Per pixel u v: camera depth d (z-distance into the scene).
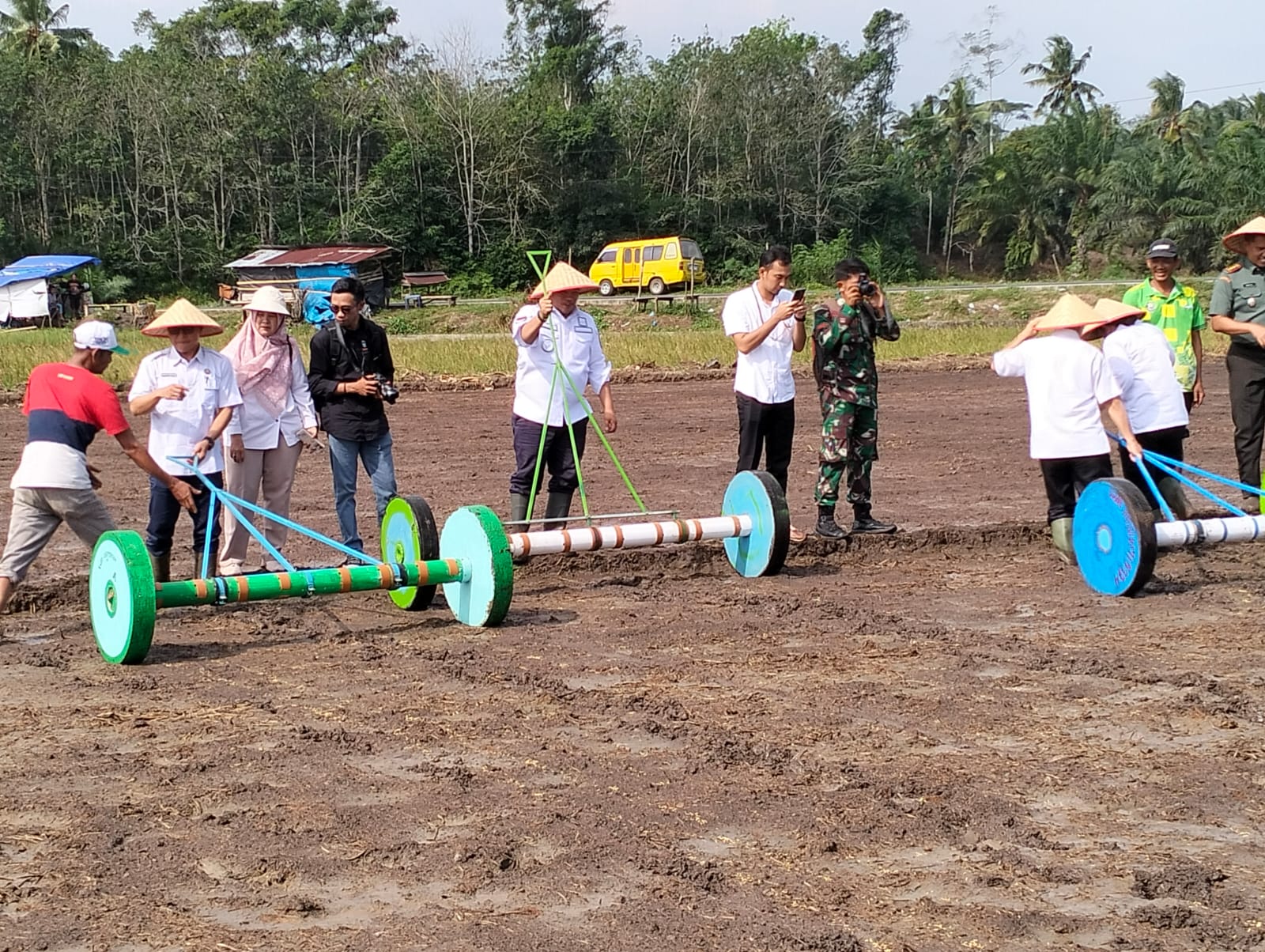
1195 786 5.13
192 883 4.36
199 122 64.31
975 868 4.41
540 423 9.58
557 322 9.53
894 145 83.88
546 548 8.39
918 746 5.62
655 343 29.92
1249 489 8.84
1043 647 7.21
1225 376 24.30
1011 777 5.24
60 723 6.11
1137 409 9.70
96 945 3.95
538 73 76.56
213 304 59.56
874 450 10.24
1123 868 4.41
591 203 68.12
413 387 24.16
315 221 65.25
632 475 14.02
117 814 4.95
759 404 9.82
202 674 6.93
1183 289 11.02
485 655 7.23
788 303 9.53
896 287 56.03
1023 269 72.38
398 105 67.38
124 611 6.98
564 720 6.05
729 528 9.09
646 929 3.99
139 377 8.51
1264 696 6.26
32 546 7.70
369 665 7.08
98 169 62.12
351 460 9.27
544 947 3.89
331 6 80.75
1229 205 63.09
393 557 8.61
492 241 66.19
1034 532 10.41
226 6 78.50
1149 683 6.52
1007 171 71.56
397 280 52.78
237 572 8.98
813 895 4.23
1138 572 8.22
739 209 71.69
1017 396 21.98
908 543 10.20
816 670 6.85
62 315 46.28
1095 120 72.94
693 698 6.36
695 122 70.69
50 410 7.56
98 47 73.88
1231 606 8.16
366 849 4.60
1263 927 4.00
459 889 4.29
